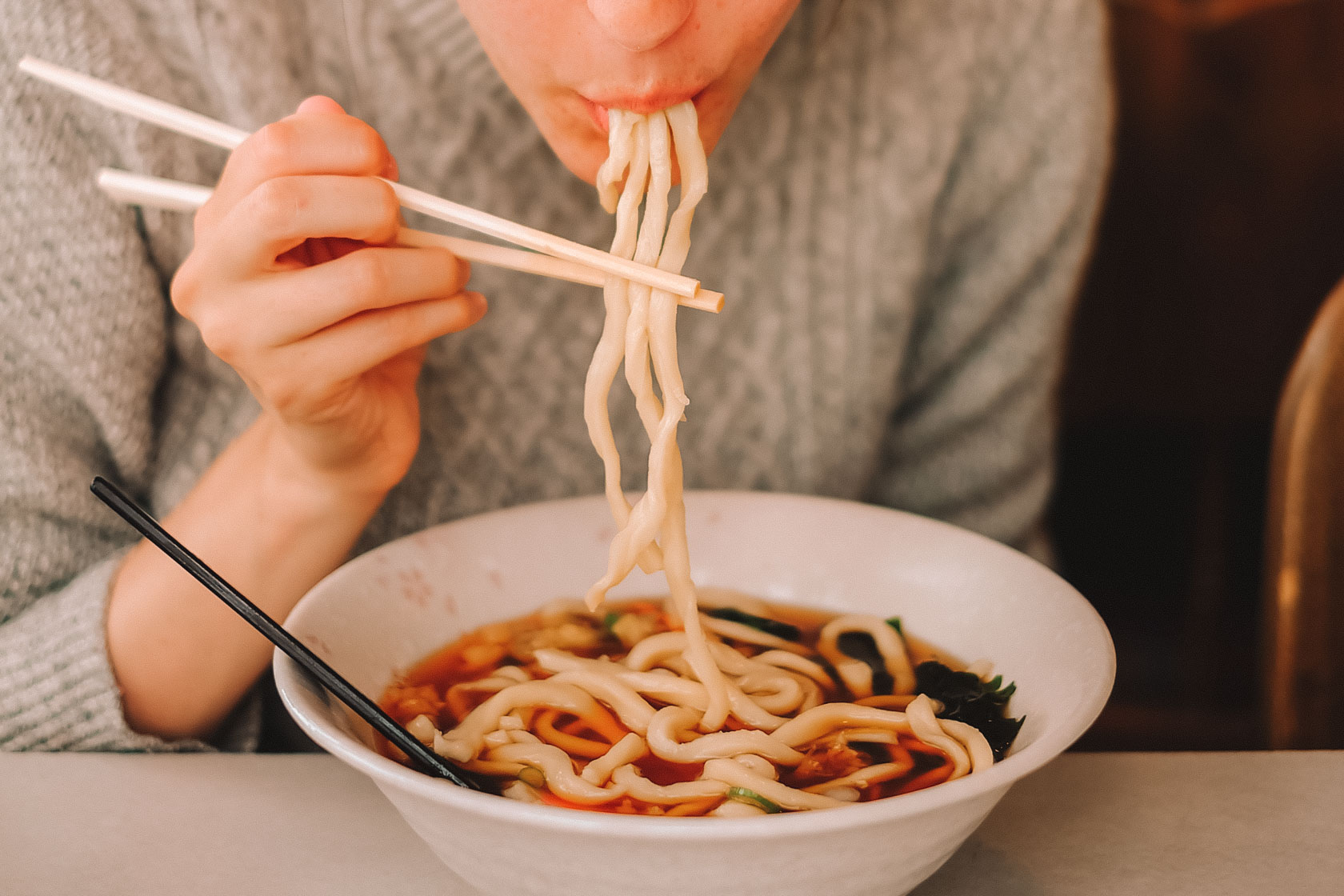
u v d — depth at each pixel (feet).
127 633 2.35
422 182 2.78
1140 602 6.35
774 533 2.41
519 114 2.74
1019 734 1.96
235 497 2.40
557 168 2.79
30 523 2.52
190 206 2.12
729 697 2.15
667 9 1.87
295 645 1.93
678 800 1.97
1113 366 7.09
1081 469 7.07
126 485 2.77
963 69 2.95
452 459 2.87
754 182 2.89
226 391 2.80
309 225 1.99
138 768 2.18
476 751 2.04
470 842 1.73
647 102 2.03
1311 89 6.60
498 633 2.28
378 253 2.06
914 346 3.26
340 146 2.03
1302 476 2.63
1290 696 2.64
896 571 2.32
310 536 2.39
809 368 3.00
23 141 2.52
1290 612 2.64
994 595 2.19
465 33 2.66
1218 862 1.99
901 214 2.97
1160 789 2.14
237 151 2.04
